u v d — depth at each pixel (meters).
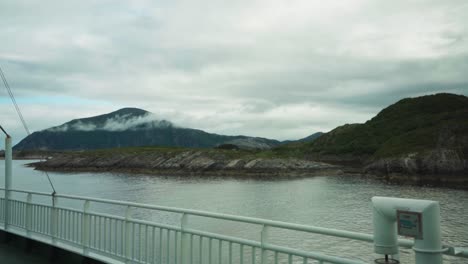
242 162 117.25
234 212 46.44
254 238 24.28
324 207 49.06
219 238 6.23
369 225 37.12
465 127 108.50
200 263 6.58
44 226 9.98
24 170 150.88
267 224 5.50
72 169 146.88
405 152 108.06
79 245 8.88
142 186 81.00
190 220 30.94
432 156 100.38
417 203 3.92
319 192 66.94
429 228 3.82
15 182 92.94
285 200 56.53
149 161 136.62
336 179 96.19
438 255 3.82
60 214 9.46
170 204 53.31
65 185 84.06
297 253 5.16
